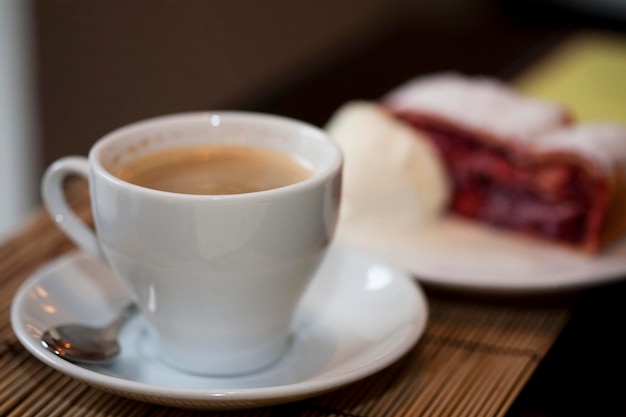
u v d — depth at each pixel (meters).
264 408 0.48
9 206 1.27
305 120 0.77
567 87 0.83
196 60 1.46
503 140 0.66
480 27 1.04
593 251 0.63
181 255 0.46
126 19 1.35
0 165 1.33
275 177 0.51
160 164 0.51
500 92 0.72
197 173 0.50
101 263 0.53
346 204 0.65
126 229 0.47
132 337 0.50
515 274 0.58
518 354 0.53
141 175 0.50
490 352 0.53
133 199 0.46
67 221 0.51
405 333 0.49
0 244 0.59
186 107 1.42
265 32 1.57
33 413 0.47
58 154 1.34
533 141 0.66
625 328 0.56
